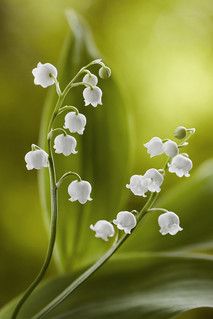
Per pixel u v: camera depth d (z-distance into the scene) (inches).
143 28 47.7
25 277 41.4
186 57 47.1
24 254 41.7
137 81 46.6
